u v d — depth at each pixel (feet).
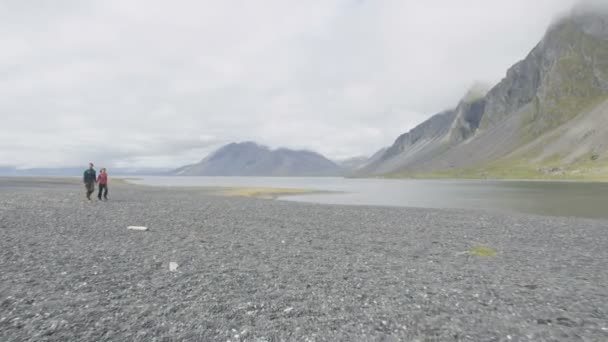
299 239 69.21
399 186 504.43
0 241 57.21
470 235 77.05
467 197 236.84
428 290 38.68
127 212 103.50
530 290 39.11
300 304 33.81
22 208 104.12
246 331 27.71
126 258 49.26
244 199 179.93
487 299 36.06
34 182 379.14
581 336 27.99
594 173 613.52
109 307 31.42
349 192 309.42
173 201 152.15
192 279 40.63
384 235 75.82
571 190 313.12
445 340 27.12
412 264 50.57
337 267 48.01
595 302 35.47
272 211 119.65
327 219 101.24
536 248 64.28
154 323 28.53
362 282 41.27
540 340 27.32
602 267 50.42
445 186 467.52
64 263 45.34
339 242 66.90
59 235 64.34
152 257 50.42
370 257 54.65
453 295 37.14
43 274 40.29
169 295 35.12
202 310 31.55
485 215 115.55
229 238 68.08
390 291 38.19
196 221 89.76
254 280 41.04
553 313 32.55
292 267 47.47
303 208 132.98
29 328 26.66
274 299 34.99
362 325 29.43
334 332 28.04
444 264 50.96
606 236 77.41
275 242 65.46
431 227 88.28
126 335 26.27
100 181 139.54
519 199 212.84
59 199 142.20
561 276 45.27
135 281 39.11
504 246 65.67
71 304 31.76
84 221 82.48
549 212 139.44
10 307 30.48
